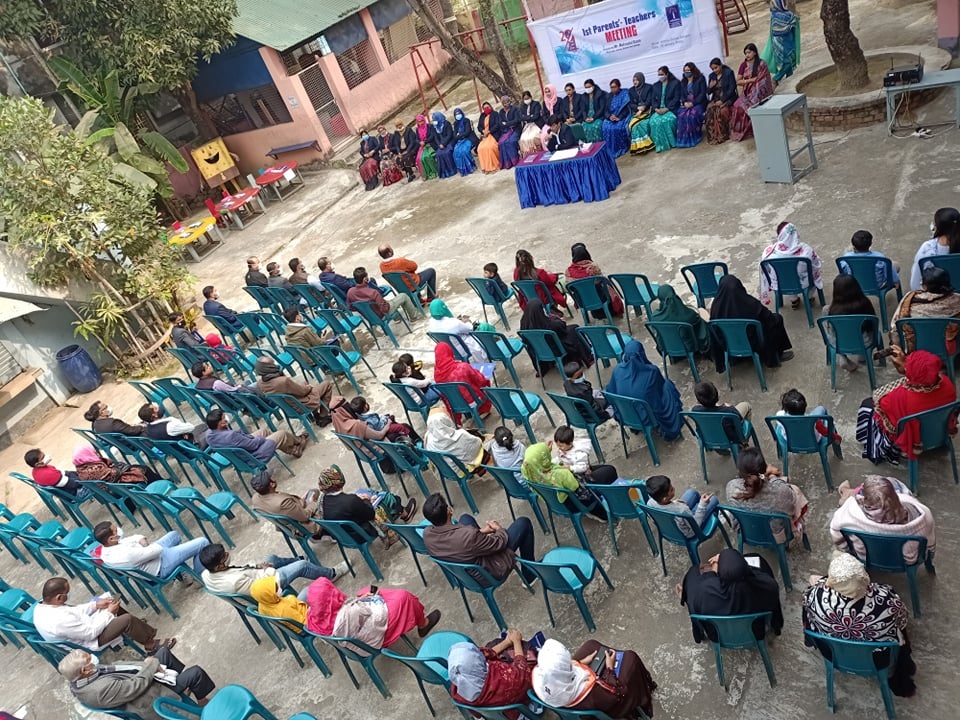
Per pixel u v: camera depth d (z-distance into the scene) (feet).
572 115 48.78
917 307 20.34
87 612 21.76
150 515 30.22
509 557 18.81
